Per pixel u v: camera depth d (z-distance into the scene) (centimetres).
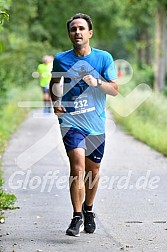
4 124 3281
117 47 10019
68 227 1266
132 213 1471
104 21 6706
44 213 1464
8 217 1420
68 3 6047
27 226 1336
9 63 4384
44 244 1194
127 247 1178
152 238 1247
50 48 4844
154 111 3612
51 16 5969
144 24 6894
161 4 4994
